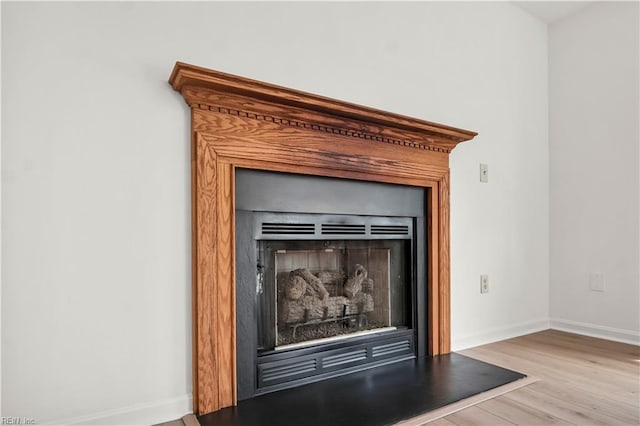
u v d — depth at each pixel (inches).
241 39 64.6
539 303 108.7
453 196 90.9
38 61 49.5
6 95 47.6
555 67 112.0
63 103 50.7
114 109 53.9
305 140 66.8
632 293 95.2
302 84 70.4
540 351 87.6
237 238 61.7
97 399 51.7
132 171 54.8
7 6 48.0
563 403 60.6
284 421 54.2
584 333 103.4
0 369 46.4
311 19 72.2
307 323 73.6
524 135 106.4
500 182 100.3
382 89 80.4
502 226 100.4
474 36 96.4
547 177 112.2
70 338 50.3
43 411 48.6
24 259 48.0
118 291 53.4
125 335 53.7
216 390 57.9
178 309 57.6
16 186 47.8
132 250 54.5
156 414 55.2
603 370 74.9
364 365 75.4
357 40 77.6
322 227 71.0
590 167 103.7
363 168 73.7
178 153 58.3
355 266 80.4
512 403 60.6
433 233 85.1
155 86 56.9
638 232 94.5
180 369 57.5
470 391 64.3
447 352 86.0
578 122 106.3
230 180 60.0
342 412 57.0
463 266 92.0
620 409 58.6
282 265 72.1
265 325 66.3
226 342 59.4
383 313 81.9
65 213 50.4
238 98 59.0
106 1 54.0
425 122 77.4
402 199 81.9
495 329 97.3
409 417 55.5
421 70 86.4
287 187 66.7
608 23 101.0
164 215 56.9
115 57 54.2
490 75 99.3
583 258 104.7
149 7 57.1
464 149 93.3
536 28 110.7
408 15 85.2
